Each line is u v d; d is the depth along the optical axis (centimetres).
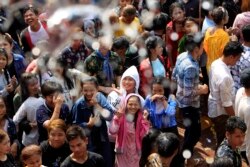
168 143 1008
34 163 1089
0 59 1399
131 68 1400
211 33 1633
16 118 1309
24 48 1686
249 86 1231
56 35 1333
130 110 1316
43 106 1279
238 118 1095
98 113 1273
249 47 1439
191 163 1502
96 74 1449
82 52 1478
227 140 1100
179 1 1956
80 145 1091
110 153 1303
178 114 1705
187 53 1423
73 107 1287
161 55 1575
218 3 1955
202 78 1845
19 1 1772
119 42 1491
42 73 1417
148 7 1864
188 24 1703
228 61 1361
